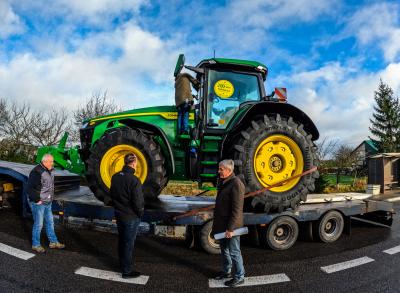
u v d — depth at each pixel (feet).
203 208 16.26
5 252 15.31
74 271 13.67
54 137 64.08
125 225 13.08
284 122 17.16
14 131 62.69
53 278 12.89
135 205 12.99
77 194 21.77
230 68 19.01
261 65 19.07
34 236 15.61
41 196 15.75
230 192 13.07
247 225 17.78
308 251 18.02
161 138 18.21
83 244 17.30
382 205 22.80
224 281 13.47
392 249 18.52
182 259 15.93
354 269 15.28
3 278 12.60
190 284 13.08
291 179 16.38
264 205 16.47
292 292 12.66
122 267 13.28
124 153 17.03
